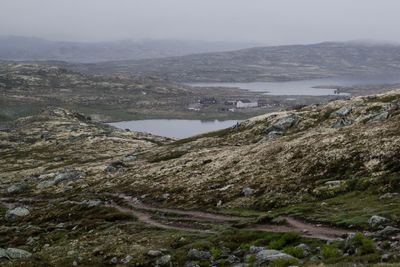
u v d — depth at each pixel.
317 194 62.06
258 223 52.75
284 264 34.53
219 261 42.75
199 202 75.44
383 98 121.50
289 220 51.72
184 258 46.16
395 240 36.91
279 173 75.56
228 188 77.25
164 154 138.38
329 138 82.00
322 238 42.25
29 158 196.75
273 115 141.75
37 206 105.12
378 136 72.88
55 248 60.47
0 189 136.75
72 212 85.19
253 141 122.19
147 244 53.88
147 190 92.31
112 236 61.25
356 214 48.34
